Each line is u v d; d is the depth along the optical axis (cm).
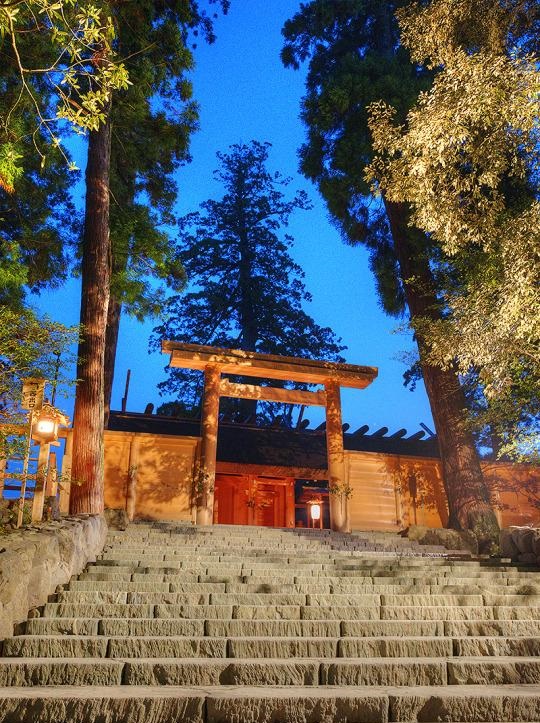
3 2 467
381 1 2047
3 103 1295
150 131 1681
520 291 866
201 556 889
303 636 563
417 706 405
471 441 1519
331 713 396
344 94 1664
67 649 493
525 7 1139
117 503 1427
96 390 1212
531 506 1650
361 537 1354
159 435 1482
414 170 930
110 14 1332
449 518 1484
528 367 1092
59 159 1471
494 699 409
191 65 1662
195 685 443
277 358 1564
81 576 715
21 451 796
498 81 872
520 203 1321
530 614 648
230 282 3284
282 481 2050
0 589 499
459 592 735
